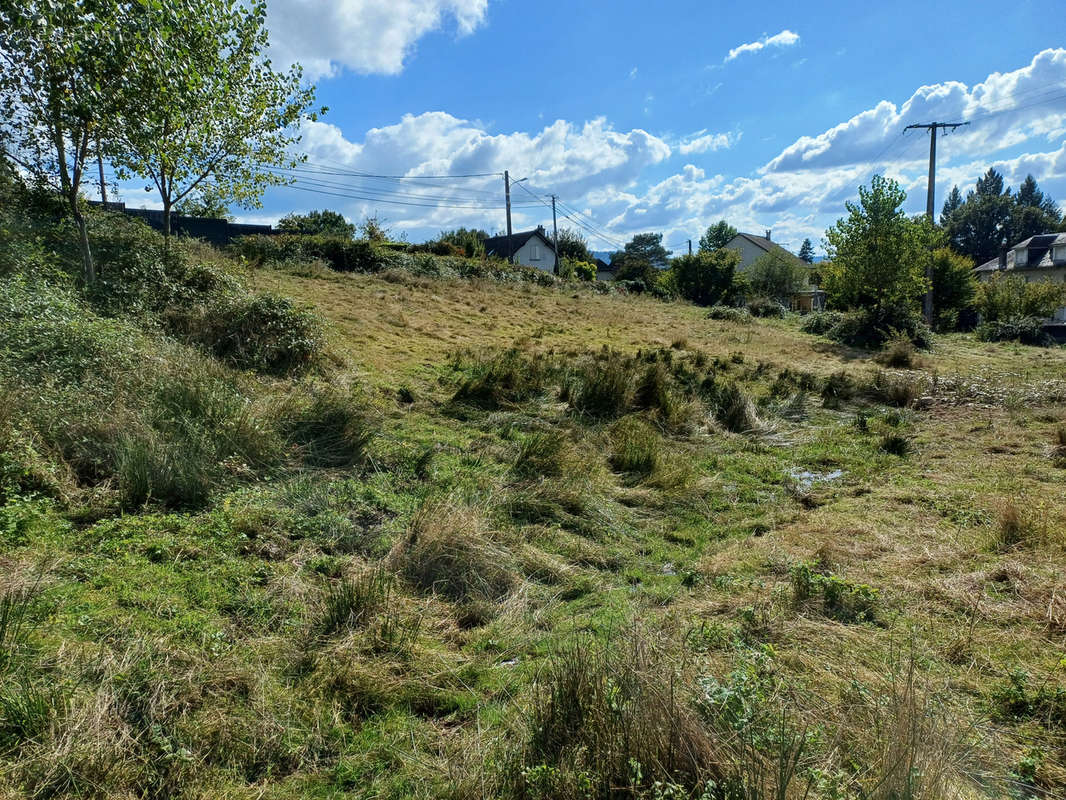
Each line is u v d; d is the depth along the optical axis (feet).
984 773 7.24
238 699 8.11
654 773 6.44
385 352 32.17
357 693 8.61
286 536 12.86
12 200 30.37
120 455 14.06
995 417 28.14
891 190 61.36
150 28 23.06
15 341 17.56
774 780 6.35
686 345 46.11
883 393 32.83
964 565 12.91
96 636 8.83
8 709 6.99
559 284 88.33
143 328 24.14
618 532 15.51
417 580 11.93
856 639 10.20
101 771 6.56
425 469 17.62
